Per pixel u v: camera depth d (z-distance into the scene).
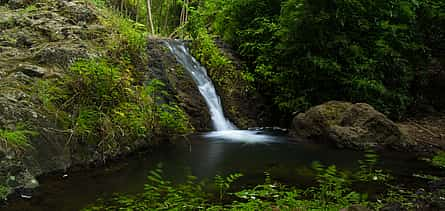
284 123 10.58
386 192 5.27
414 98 11.67
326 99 10.18
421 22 11.38
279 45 10.27
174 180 5.80
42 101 6.38
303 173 6.28
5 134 5.45
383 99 10.28
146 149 7.41
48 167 5.83
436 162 6.97
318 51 9.95
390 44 10.55
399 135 8.40
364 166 6.35
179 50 11.13
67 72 7.17
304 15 9.54
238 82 10.98
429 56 11.57
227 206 4.59
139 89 8.20
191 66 10.84
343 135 8.34
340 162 7.10
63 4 9.45
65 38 8.23
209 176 6.04
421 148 8.31
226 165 6.68
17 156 5.41
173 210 4.16
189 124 9.25
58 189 5.34
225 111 10.45
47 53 7.38
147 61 9.56
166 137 8.00
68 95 6.76
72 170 6.09
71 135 6.30
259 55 11.34
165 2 24.61
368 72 9.91
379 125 8.48
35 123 6.01
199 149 7.73
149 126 7.60
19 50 7.56
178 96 9.58
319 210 4.08
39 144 5.87
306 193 5.16
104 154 6.57
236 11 12.57
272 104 10.96
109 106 7.08
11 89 6.27
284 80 10.40
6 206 4.75
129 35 9.23
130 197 5.02
